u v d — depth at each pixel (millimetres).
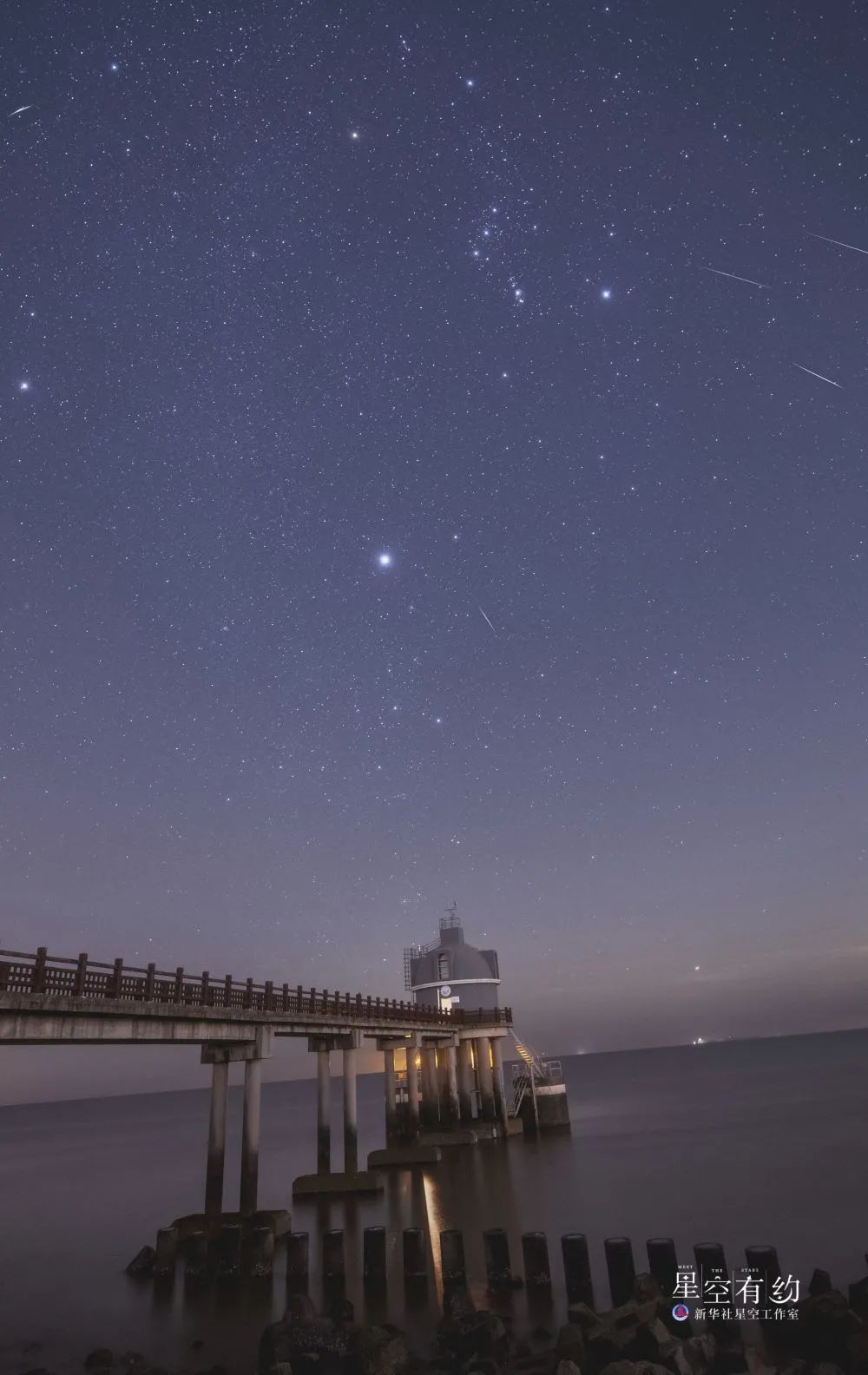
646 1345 16016
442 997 63000
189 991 25562
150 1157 74000
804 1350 16766
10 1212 44406
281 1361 17375
